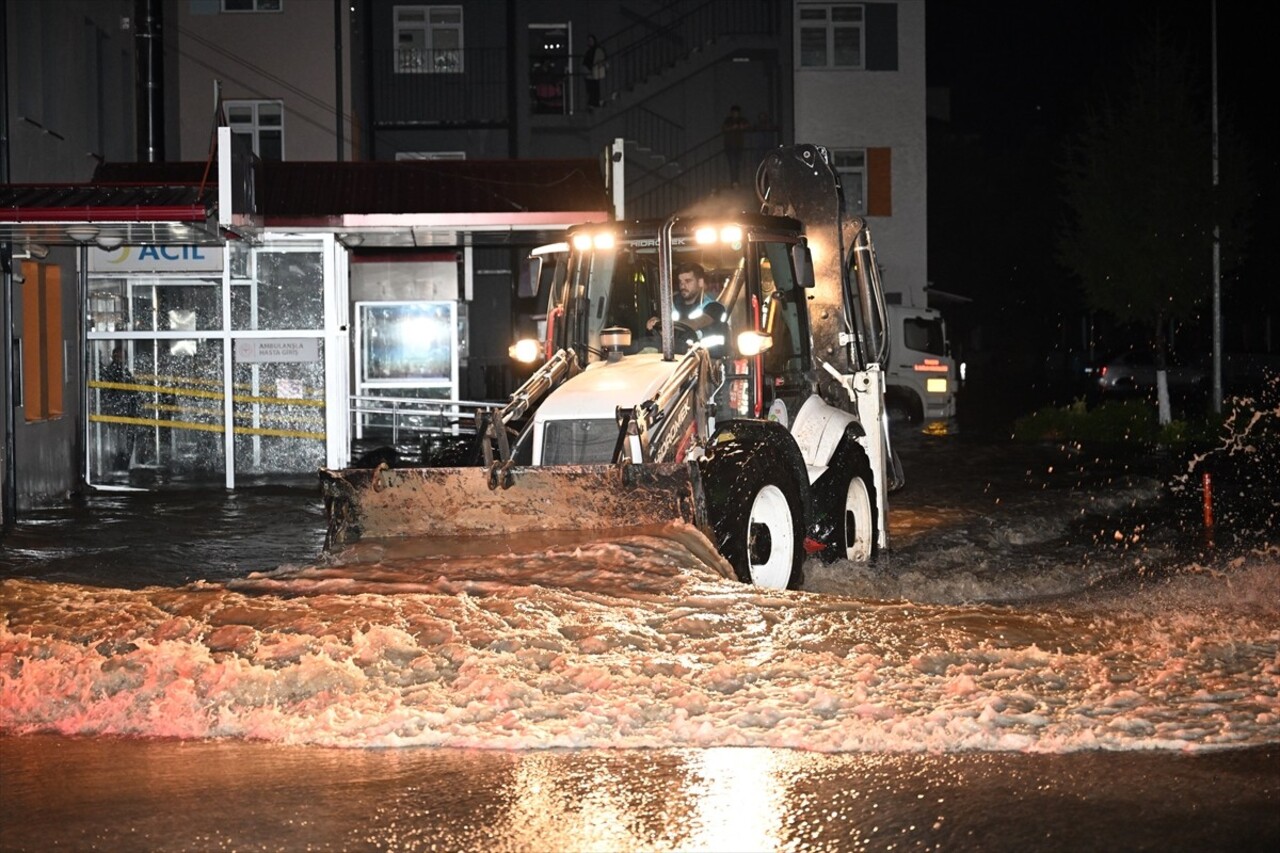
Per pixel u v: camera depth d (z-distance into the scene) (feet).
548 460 34.24
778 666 24.32
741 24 131.64
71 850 17.34
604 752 20.98
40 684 24.70
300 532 48.93
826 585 36.45
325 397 64.34
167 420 64.28
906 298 135.54
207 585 31.76
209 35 113.91
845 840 17.11
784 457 35.45
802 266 38.58
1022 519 49.80
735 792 18.93
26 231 52.13
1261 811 17.92
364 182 67.77
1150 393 137.08
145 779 20.21
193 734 22.71
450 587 29.22
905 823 17.63
